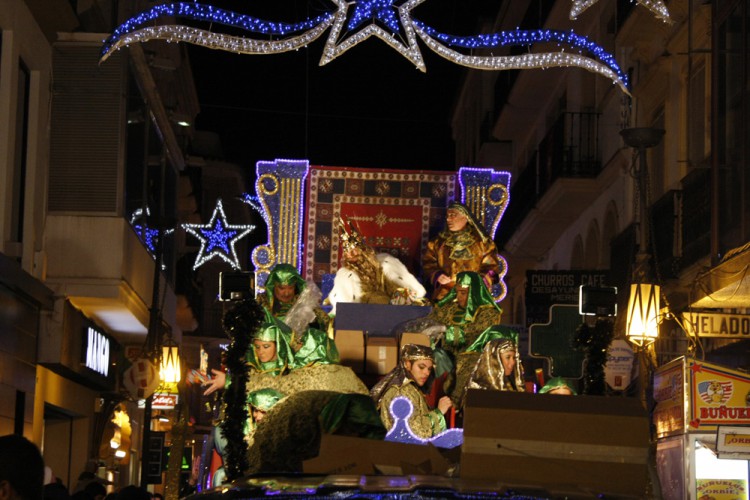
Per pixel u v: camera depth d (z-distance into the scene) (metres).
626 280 19.98
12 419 15.37
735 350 15.73
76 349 18.44
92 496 10.58
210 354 39.34
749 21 14.84
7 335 15.05
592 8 24.25
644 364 12.47
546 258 31.34
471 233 13.22
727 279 12.23
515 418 4.09
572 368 10.88
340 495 3.44
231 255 29.72
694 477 7.33
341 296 12.50
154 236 22.06
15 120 15.84
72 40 17.95
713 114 15.71
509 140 34.88
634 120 21.84
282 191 14.62
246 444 7.21
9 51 15.51
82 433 21.16
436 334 10.79
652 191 20.53
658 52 20.27
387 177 14.87
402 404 8.69
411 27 10.62
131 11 23.36
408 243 14.77
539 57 11.18
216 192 44.97
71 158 17.94
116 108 18.02
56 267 17.75
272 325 8.46
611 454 4.09
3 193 15.34
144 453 19.39
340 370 8.56
